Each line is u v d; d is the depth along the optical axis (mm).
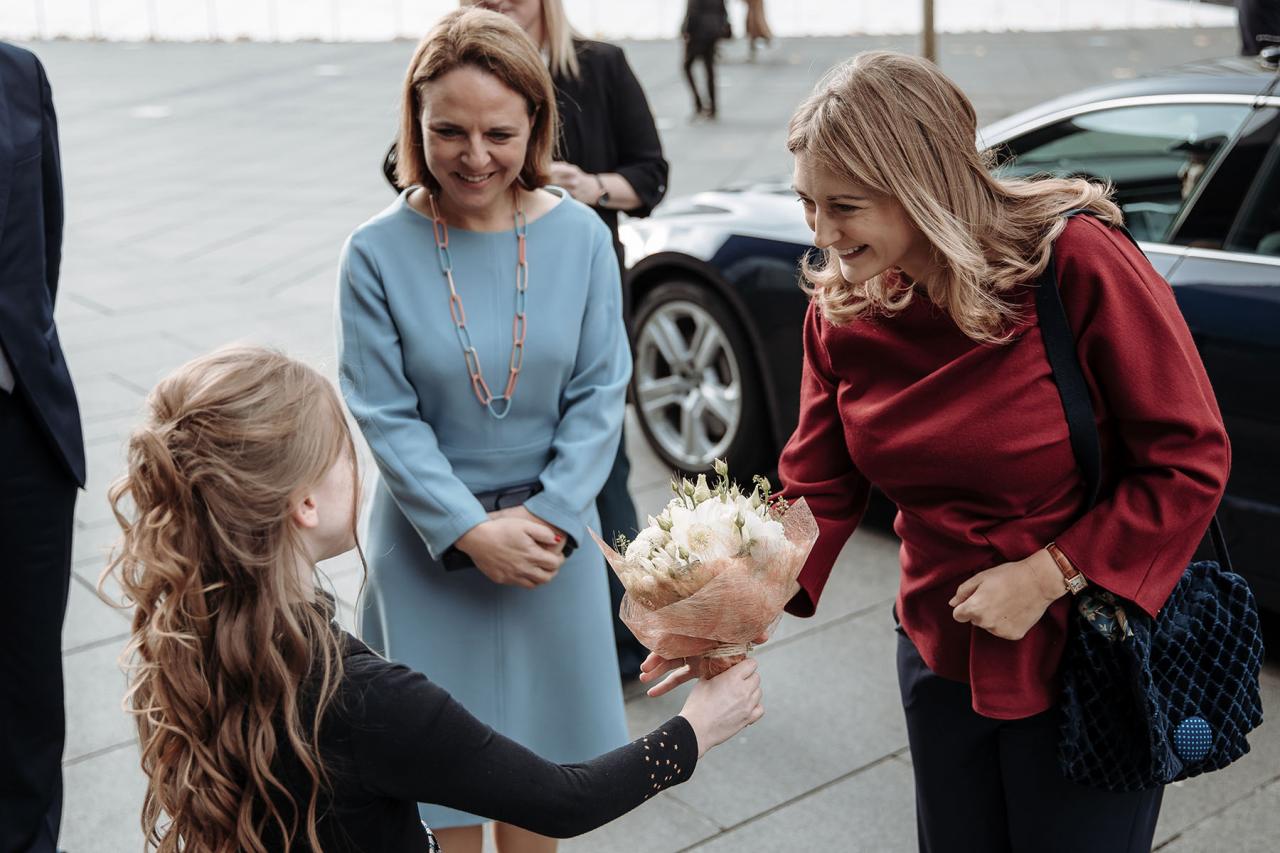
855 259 1834
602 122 3531
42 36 27578
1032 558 1841
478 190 2373
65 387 2723
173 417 1406
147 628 1453
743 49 22953
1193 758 1867
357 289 2441
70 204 10891
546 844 2562
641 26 27891
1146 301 1773
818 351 2104
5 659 2697
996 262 1797
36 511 2680
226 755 1416
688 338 4988
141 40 27062
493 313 2467
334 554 1545
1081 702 1871
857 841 2934
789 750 3305
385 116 15641
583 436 2535
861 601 4090
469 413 2482
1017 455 1824
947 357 1878
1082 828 1971
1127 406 1785
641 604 1763
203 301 7734
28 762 2732
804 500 1891
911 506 1980
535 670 2572
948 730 2066
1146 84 4008
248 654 1387
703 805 3086
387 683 1437
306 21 29484
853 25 27625
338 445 1466
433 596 2523
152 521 1397
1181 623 1898
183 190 11391
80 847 2959
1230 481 3502
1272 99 3652
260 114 16109
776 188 4871
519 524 2418
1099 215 1825
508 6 3336
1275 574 3453
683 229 4801
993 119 13281
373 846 1461
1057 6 29266
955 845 2133
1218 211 3645
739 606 1710
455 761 1444
